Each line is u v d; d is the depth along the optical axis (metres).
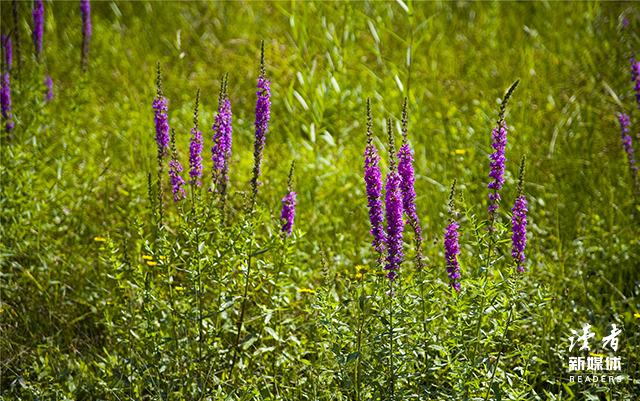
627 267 6.63
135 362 5.07
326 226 7.57
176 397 4.86
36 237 6.79
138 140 9.52
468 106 10.75
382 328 4.45
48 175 8.05
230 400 4.51
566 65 11.55
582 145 9.21
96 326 6.10
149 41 13.58
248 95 11.53
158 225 5.20
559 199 7.83
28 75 8.31
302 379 5.14
